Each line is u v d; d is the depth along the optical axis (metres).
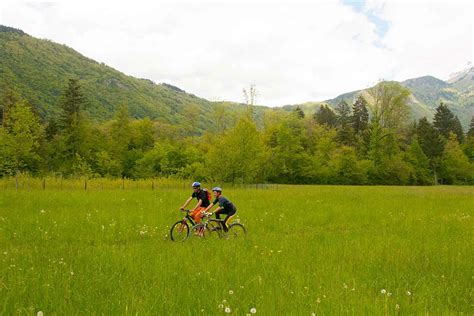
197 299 6.32
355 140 105.81
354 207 23.88
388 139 88.56
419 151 91.81
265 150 71.44
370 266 9.16
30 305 5.70
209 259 9.64
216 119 85.06
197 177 60.88
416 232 15.13
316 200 28.22
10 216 16.42
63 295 6.32
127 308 5.64
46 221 15.40
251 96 77.06
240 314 5.76
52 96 157.12
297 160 83.62
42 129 75.88
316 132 97.19
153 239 12.77
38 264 8.66
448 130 117.19
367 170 84.94
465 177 93.19
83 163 61.75
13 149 44.72
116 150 80.88
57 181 40.53
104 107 174.00
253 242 12.38
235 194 32.25
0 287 6.54
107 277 7.59
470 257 10.33
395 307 6.18
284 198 29.09
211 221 13.35
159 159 76.38
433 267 9.27
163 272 8.11
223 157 54.62
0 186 36.09
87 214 17.16
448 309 6.34
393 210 22.91
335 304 6.27
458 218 19.50
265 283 7.48
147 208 20.17
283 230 15.56
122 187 40.31
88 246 11.42
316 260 9.80
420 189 56.78
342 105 135.62
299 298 6.55
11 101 77.75
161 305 5.93
